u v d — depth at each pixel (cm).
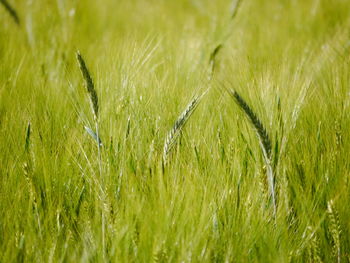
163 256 142
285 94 166
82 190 157
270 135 158
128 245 145
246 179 157
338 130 163
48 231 150
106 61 186
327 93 173
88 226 150
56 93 178
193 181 153
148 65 182
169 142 158
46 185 155
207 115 167
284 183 155
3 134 164
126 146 160
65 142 163
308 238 150
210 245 146
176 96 169
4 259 144
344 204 153
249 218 149
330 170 158
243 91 168
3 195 154
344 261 150
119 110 164
